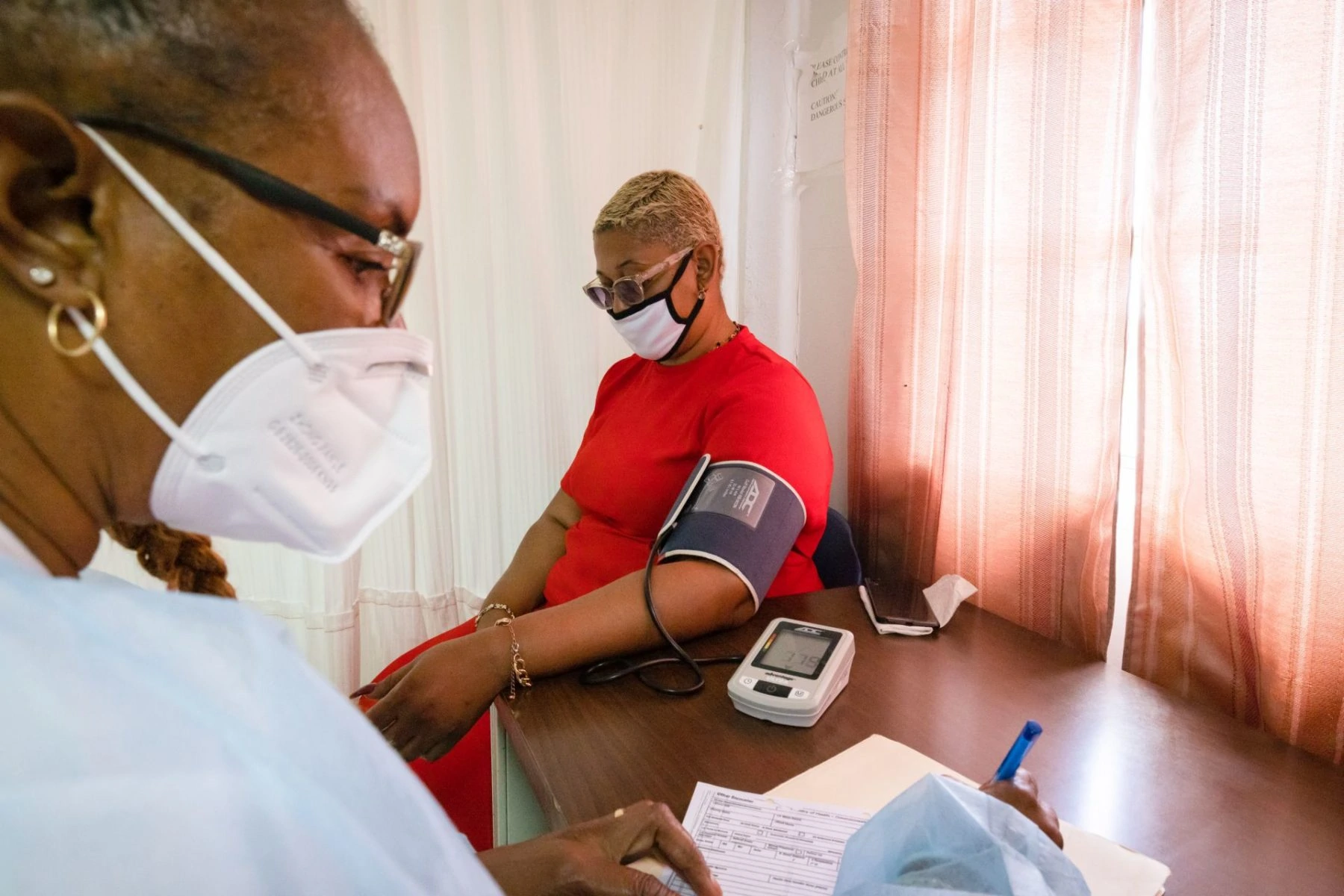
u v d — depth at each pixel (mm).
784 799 702
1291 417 835
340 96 404
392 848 309
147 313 380
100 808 242
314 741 302
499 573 2092
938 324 1414
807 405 1236
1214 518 923
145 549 598
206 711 278
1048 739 798
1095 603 1115
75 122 345
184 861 250
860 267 1558
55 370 365
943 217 1390
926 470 1461
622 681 927
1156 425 1024
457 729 884
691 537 1037
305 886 274
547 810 739
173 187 370
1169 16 936
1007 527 1266
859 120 1516
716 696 891
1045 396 1172
